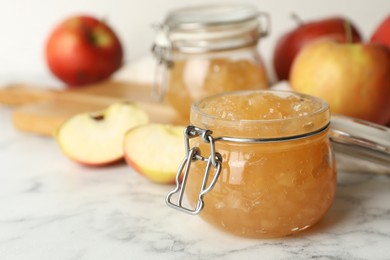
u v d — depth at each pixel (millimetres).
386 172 536
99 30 795
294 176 422
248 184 421
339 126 497
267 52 868
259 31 631
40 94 751
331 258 417
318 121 428
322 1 836
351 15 834
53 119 654
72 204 509
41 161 601
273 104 441
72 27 784
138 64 797
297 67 591
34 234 464
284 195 421
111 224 474
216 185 430
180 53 611
